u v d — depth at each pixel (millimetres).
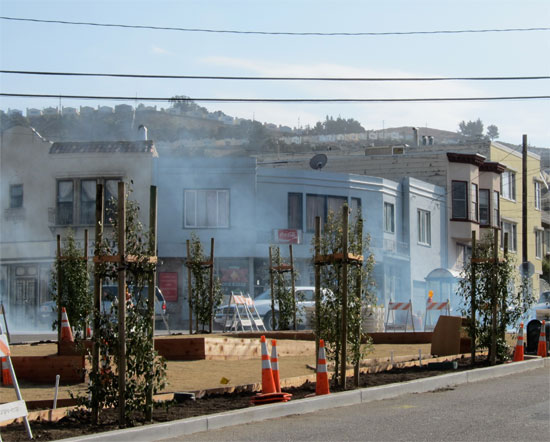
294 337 22188
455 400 12531
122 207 10055
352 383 13664
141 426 9797
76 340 12000
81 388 13195
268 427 10289
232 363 16828
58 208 42594
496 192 56562
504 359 17875
